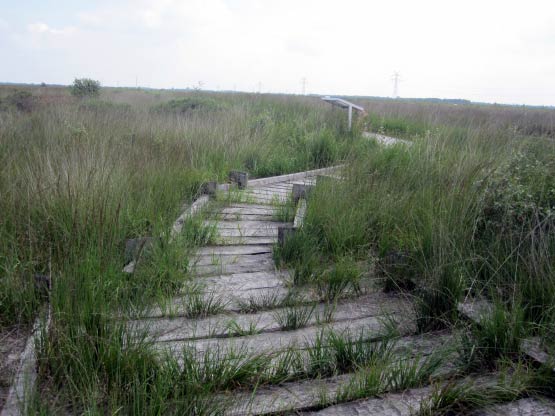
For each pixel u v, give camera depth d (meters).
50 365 2.70
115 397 2.31
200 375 2.69
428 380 2.76
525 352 2.90
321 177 6.86
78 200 4.50
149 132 9.87
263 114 14.55
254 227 6.07
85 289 3.14
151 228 5.19
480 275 3.90
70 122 10.11
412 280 4.05
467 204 4.50
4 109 15.62
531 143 7.53
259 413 2.47
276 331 3.44
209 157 9.12
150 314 3.60
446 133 9.12
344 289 4.16
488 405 2.55
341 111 16.91
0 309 3.47
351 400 2.60
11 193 4.78
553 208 4.24
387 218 5.11
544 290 3.35
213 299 3.92
